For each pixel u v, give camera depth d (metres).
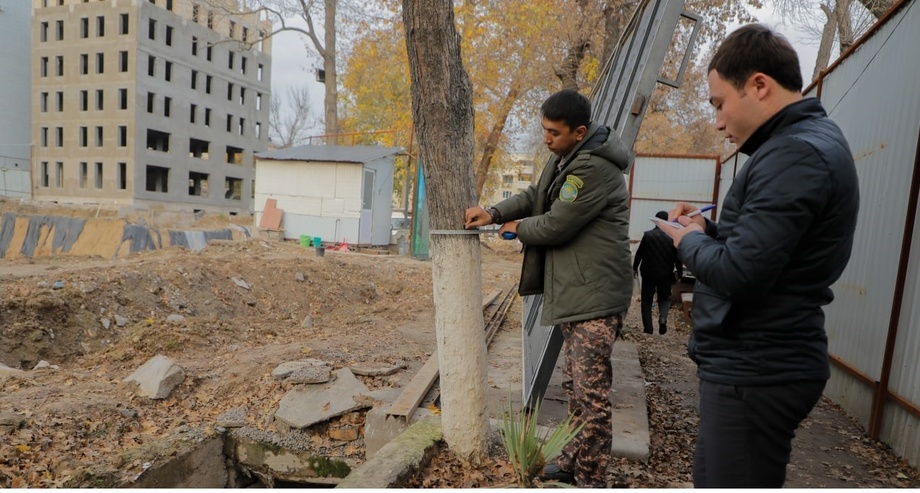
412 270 14.27
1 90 39.12
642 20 5.34
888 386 4.45
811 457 4.18
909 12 4.71
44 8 38.75
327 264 12.30
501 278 14.48
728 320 1.69
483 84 22.12
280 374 5.38
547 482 2.87
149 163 38.62
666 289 5.65
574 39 16.28
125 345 7.08
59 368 6.69
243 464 4.72
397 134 27.72
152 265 9.90
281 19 24.14
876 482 3.76
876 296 4.87
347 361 6.07
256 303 10.07
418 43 2.81
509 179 49.25
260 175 19.91
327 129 24.17
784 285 1.60
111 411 4.96
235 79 45.91
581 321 2.81
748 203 1.61
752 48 1.68
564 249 2.83
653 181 14.10
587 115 2.72
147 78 37.78
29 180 40.34
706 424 1.77
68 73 38.62
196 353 6.88
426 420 3.57
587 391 2.79
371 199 19.89
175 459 4.25
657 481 3.50
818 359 1.62
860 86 5.72
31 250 22.52
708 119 33.56
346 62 28.08
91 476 3.88
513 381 5.52
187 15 40.56
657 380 6.29
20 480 3.83
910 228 4.32
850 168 1.58
